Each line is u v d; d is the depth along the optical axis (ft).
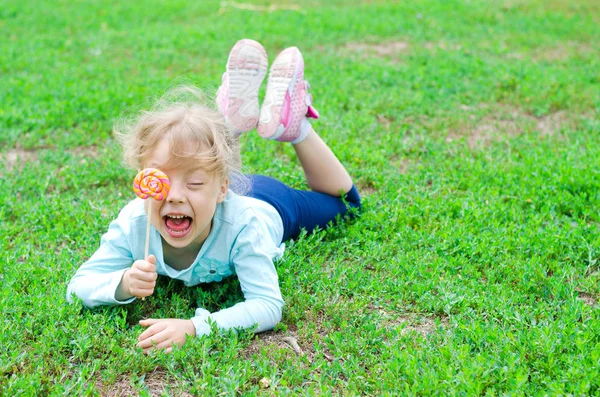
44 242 13.01
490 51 28.27
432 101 21.89
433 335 9.95
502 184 15.69
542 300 11.09
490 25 33.53
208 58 26.96
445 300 10.84
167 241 10.09
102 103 20.68
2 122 19.22
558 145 18.30
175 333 9.64
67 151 18.07
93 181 15.84
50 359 9.33
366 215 13.89
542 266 12.12
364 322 10.45
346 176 13.66
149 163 9.80
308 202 13.12
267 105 13.08
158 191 9.38
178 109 10.28
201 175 9.71
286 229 12.50
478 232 13.39
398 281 11.51
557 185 15.39
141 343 9.59
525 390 8.74
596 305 11.15
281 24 32.99
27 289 11.18
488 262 12.23
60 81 23.09
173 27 32.68
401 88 22.88
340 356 9.62
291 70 12.97
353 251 12.72
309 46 28.91
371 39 30.45
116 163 16.49
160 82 23.20
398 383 8.91
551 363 9.12
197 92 12.47
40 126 19.36
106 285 10.14
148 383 9.21
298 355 9.87
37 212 13.99
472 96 22.30
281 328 10.40
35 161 17.44
